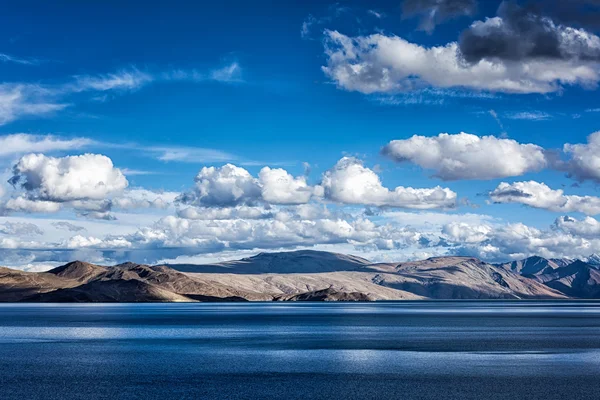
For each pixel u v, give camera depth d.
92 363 95.19
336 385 74.31
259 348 117.25
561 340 132.62
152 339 139.12
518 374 81.75
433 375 81.38
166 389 72.19
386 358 99.81
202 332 162.38
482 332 161.38
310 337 144.12
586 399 65.25
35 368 89.69
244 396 68.12
